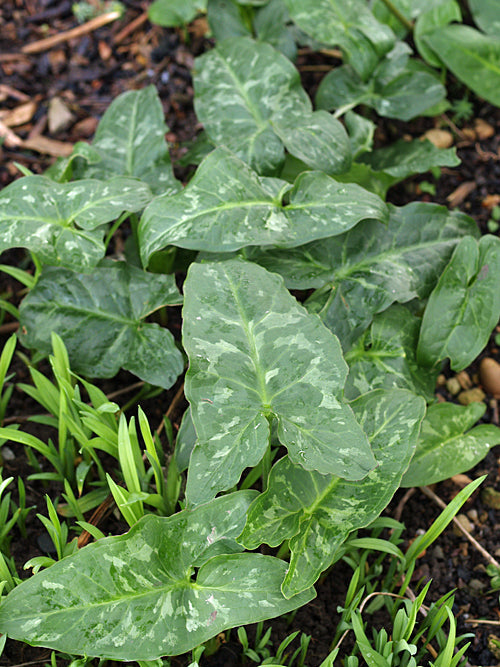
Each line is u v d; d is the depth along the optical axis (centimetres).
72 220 90
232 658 82
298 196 90
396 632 80
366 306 91
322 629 84
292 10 104
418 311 96
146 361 90
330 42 102
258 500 79
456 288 91
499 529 91
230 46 104
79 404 84
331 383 78
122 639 75
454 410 90
